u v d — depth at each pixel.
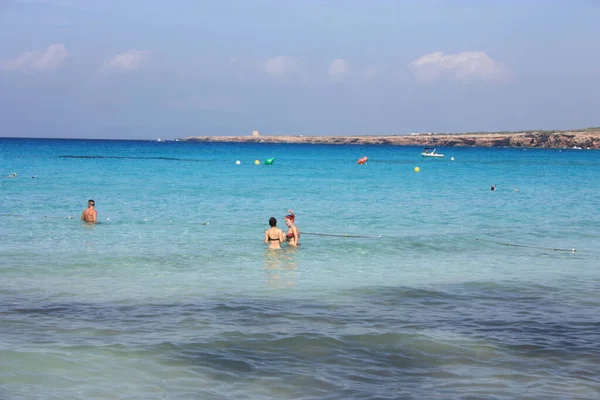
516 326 12.16
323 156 137.62
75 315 12.43
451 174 71.69
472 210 33.53
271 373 9.46
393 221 28.44
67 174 58.84
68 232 23.47
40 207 31.34
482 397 8.65
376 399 8.54
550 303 14.06
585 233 25.53
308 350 10.52
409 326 12.01
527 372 9.68
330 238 23.25
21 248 19.94
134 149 164.00
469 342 11.09
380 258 19.55
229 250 20.34
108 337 11.03
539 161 119.69
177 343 10.74
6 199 34.84
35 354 10.07
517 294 14.88
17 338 10.88
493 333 11.67
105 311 12.76
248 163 94.31
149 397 8.50
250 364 9.82
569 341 11.25
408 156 144.50
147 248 20.39
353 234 24.39
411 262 18.97
